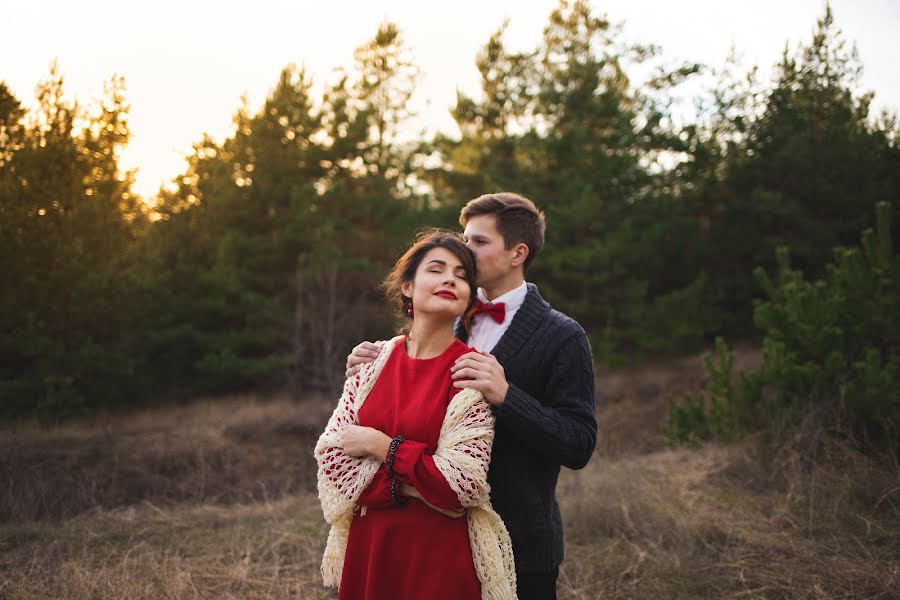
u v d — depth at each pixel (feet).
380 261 53.88
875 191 57.06
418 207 57.67
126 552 13.47
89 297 36.58
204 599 11.09
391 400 6.52
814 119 65.51
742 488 16.60
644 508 15.05
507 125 67.00
